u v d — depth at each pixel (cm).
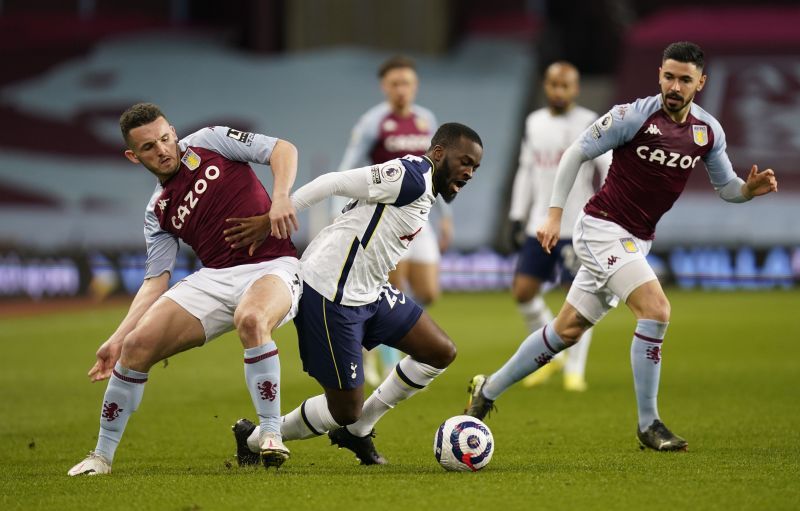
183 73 11125
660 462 2012
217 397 3288
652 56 10575
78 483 1850
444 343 2009
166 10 11981
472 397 2348
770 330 5006
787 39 10812
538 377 3472
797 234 8744
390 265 1984
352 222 1945
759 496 1656
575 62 11712
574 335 2288
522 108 10431
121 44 11638
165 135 1927
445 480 1825
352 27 11225
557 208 2275
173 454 2278
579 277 2300
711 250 7756
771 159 9600
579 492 1698
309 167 9862
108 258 7912
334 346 1945
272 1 11288
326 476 1881
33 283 7775
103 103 10781
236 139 1992
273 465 1905
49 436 2583
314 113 10412
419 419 2777
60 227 9525
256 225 1923
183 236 2009
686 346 4466
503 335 5009
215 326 1962
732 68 10550
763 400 3008
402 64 3462
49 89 11025
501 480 1816
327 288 1941
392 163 1923
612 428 2564
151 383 3650
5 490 1806
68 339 5203
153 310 1945
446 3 11206
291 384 3578
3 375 3919
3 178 10038
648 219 2241
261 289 1914
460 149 1944
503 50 11244
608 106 10712
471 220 9106
